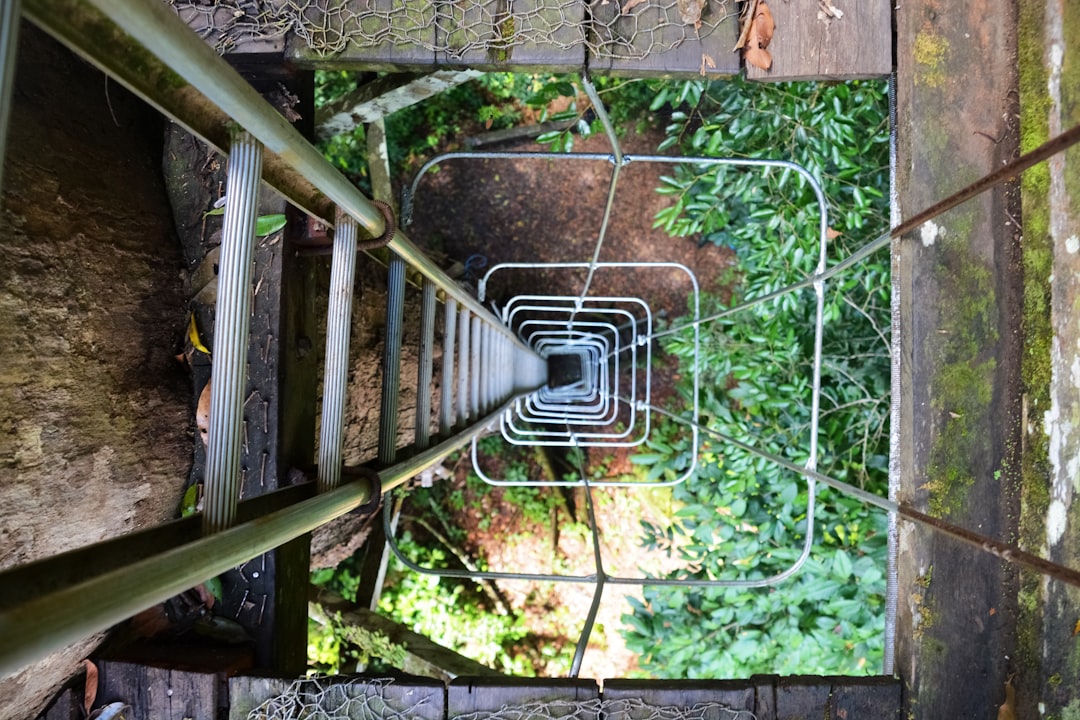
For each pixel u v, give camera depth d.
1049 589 1.50
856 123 2.45
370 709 1.51
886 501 1.49
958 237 1.62
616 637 4.95
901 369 1.65
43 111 1.41
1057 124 1.52
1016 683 1.54
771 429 2.91
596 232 4.52
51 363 1.32
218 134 0.90
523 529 5.14
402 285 1.42
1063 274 1.51
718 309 4.03
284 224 1.67
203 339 1.71
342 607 3.49
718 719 1.54
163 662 1.52
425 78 2.31
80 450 1.39
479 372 2.43
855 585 2.64
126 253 1.56
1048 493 1.53
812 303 2.96
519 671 4.88
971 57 1.66
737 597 2.74
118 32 0.68
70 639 0.59
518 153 2.19
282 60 1.78
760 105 2.53
